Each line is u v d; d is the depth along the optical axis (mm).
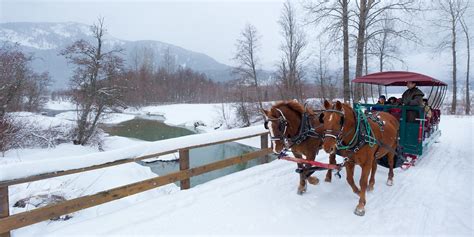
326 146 3936
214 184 5594
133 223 4055
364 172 4465
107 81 20547
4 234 3361
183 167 5301
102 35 20859
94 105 20203
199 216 4297
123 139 22344
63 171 3730
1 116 14312
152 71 78312
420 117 6875
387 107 7516
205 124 30078
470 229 3963
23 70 16953
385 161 6918
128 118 38906
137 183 4578
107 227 3926
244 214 4391
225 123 28406
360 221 4199
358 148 4363
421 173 6457
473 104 31375
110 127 29953
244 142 19625
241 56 29422
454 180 5980
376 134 4797
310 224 4109
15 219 3420
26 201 5098
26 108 20812
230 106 30562
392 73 7812
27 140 15711
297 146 5016
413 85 7445
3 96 14891
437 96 8812
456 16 25484
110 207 5328
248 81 28891
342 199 4996
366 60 22094
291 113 4918
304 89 27031
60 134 18766
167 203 4719
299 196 5098
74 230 3836
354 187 4840
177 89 68812
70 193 5883
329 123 4000
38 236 3701
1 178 3246
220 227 3996
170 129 28812
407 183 5777
